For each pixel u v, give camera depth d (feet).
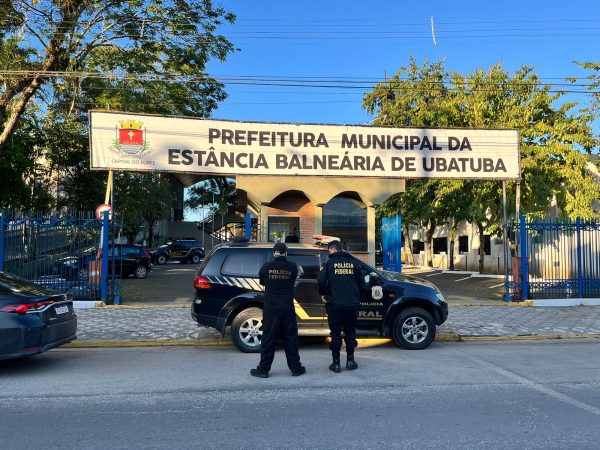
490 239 89.10
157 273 85.87
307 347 29.48
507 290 47.57
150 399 18.98
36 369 23.93
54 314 23.43
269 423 16.29
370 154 47.09
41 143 74.74
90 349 29.01
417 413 17.31
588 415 17.17
